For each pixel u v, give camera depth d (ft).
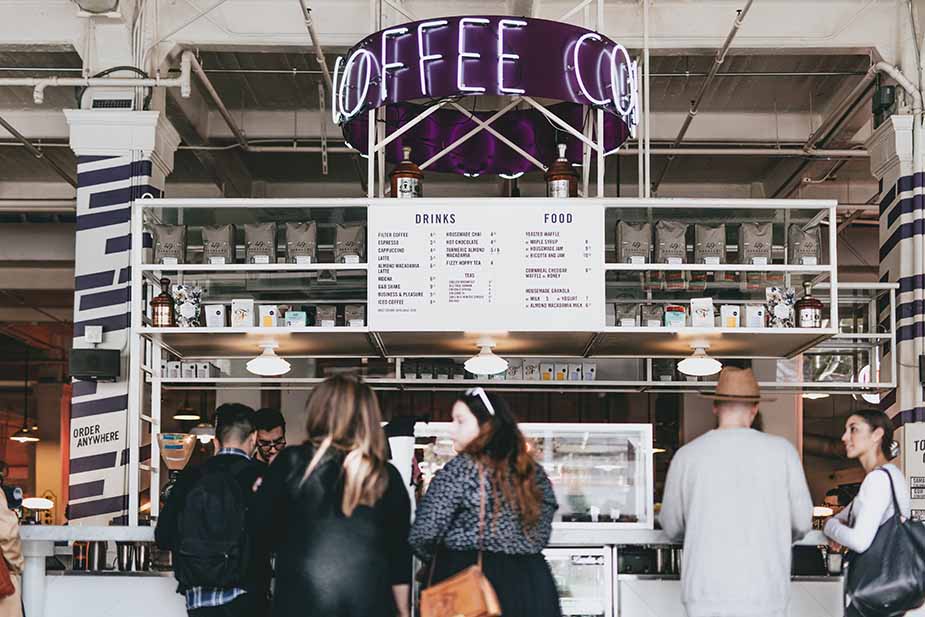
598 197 19.36
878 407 28.73
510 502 11.50
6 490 17.08
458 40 17.90
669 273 19.04
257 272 19.22
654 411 47.06
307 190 40.52
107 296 24.90
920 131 25.89
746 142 35.04
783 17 26.40
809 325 18.98
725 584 12.39
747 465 12.64
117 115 25.05
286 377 26.23
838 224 39.88
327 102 34.14
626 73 19.06
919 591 13.16
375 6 22.49
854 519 13.79
